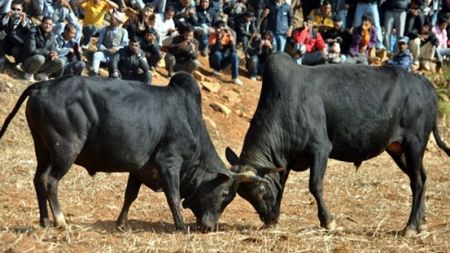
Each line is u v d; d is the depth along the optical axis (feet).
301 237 62.23
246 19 133.49
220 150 110.11
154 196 79.30
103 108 59.52
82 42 120.47
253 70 132.46
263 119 66.03
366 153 67.00
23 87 109.09
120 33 116.26
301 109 65.26
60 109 58.39
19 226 61.41
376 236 64.90
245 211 75.31
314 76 66.23
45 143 59.06
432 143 125.29
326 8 145.07
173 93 63.00
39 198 59.52
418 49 147.64
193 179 64.23
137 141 60.75
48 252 52.42
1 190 76.13
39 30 109.70
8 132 101.86
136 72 111.96
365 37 135.74
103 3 121.29
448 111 136.46
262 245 58.80
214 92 125.80
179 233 61.77
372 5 140.46
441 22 152.66
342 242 61.36
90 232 59.47
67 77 59.62
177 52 123.54
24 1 119.85
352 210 77.92
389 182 92.89
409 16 148.36
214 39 129.18
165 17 125.49
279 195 66.64
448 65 149.89
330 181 92.43
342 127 65.82
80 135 58.95
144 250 54.70
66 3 118.11
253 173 64.34
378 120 66.18
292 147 65.72
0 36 110.01
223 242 58.85
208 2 131.23
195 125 63.41
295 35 131.13
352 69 67.05
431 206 81.46
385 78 67.00
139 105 60.85
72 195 76.95
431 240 63.93
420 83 67.97
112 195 78.69
